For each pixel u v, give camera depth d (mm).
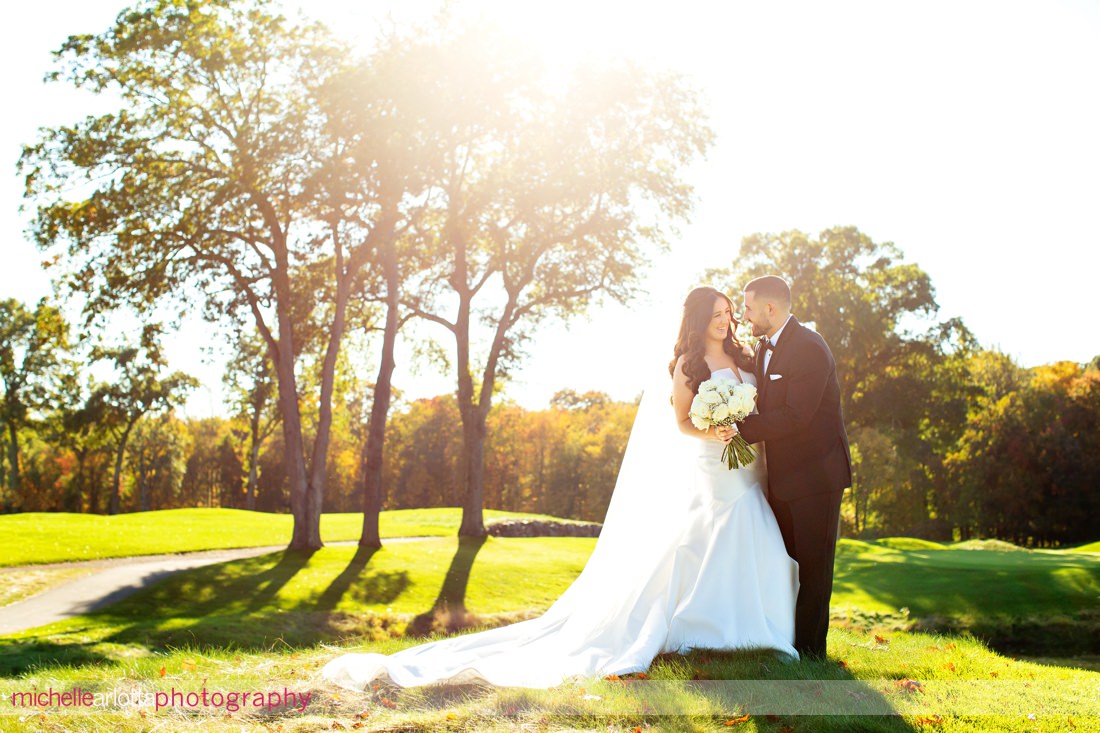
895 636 7574
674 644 5098
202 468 87812
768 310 5223
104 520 35250
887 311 47312
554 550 29641
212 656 6887
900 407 47469
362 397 81188
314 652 6754
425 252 31969
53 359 61344
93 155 22609
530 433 85562
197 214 23406
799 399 5035
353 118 23453
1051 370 63156
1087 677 5426
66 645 11477
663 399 5633
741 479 5328
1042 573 20734
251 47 23516
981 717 4023
